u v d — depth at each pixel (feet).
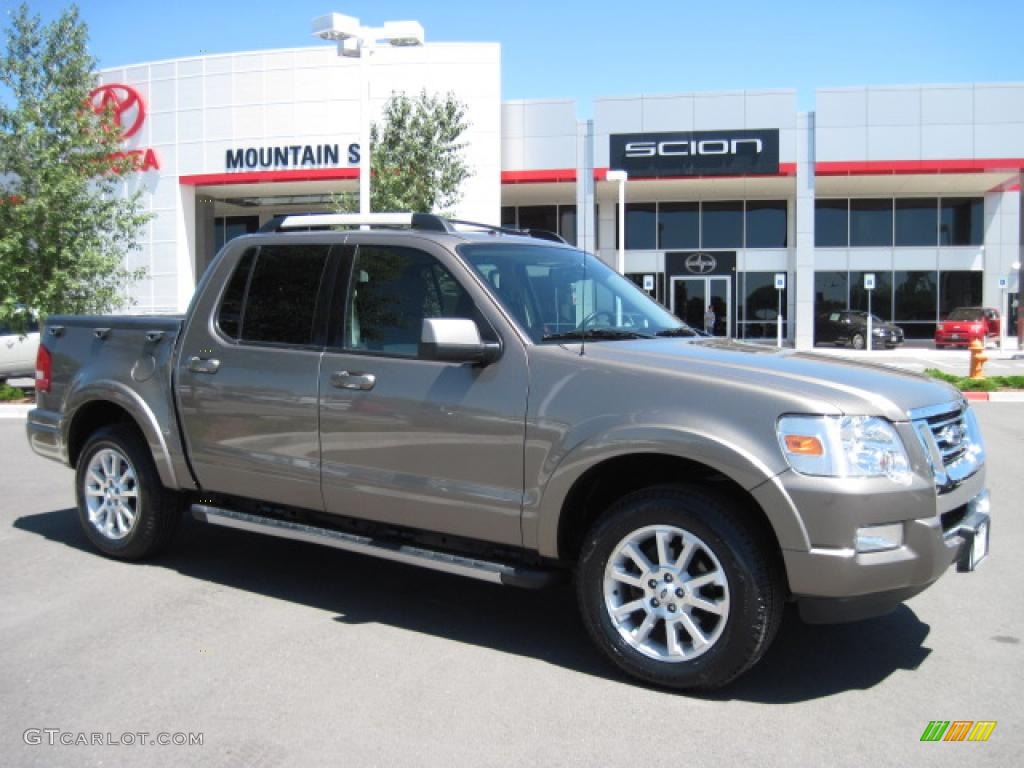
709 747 11.17
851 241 111.55
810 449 11.73
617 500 13.48
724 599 12.19
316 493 15.80
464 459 14.07
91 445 19.21
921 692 12.86
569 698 12.58
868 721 11.92
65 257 54.65
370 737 11.38
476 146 93.71
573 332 14.55
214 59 96.22
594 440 12.87
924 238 110.83
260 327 16.69
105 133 57.62
